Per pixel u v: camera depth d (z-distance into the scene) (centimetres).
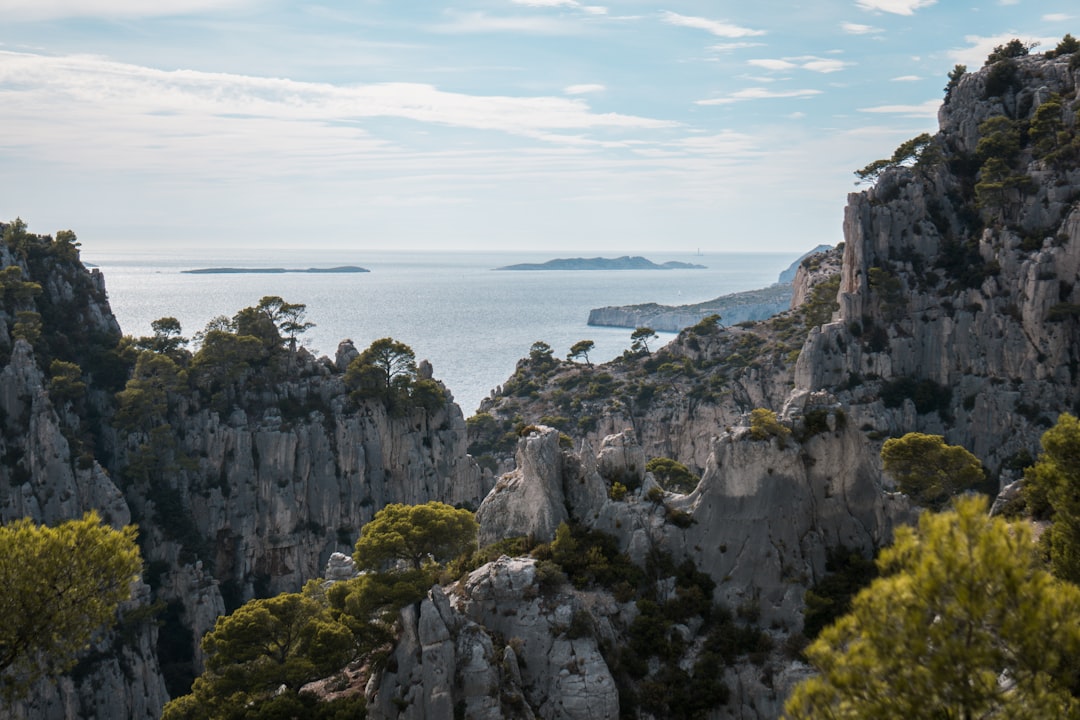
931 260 19175
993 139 19025
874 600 3750
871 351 18725
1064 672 3491
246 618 7962
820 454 8975
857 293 19100
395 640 7869
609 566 8606
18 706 11681
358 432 16975
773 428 8925
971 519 3669
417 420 17625
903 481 11106
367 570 8881
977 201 19100
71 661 5850
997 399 17375
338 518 16800
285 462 16500
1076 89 18975
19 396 14675
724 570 8662
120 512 14575
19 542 5550
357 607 8000
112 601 5775
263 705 7312
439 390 17988
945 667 3441
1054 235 17512
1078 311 16725
